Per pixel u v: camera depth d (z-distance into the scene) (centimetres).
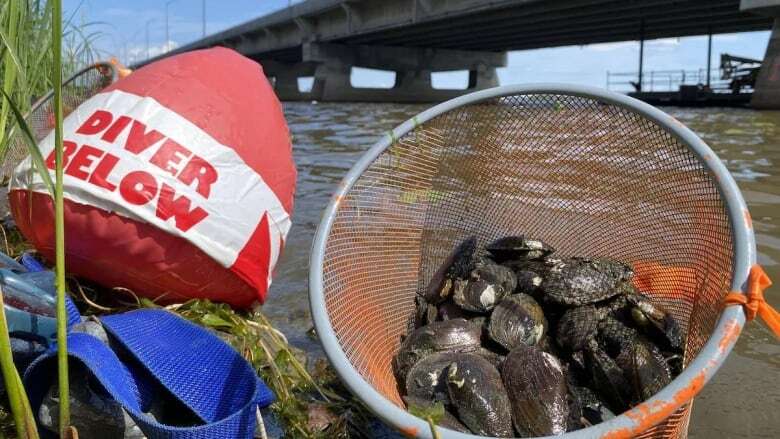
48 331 46
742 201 47
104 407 42
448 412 52
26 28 77
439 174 70
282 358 61
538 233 75
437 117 65
